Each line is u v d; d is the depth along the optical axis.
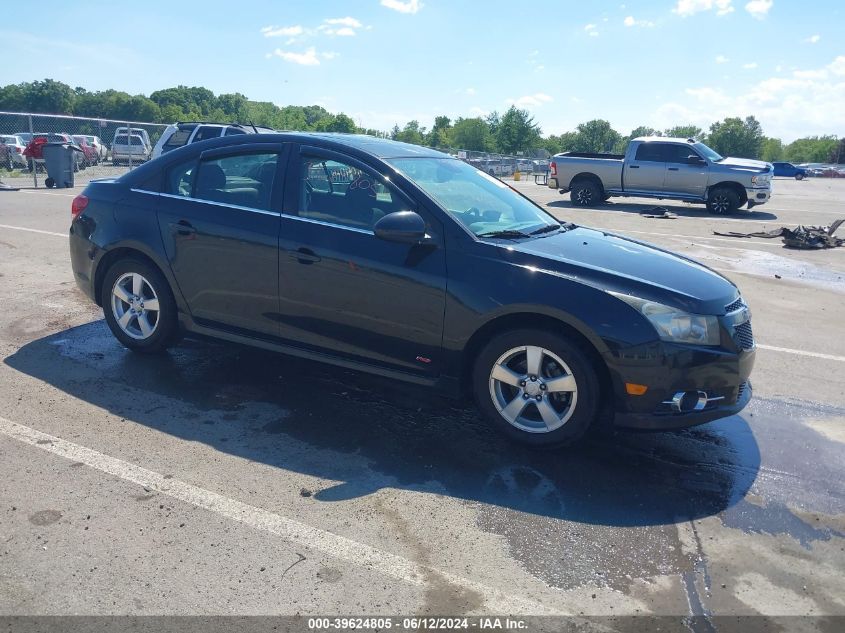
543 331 3.86
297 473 3.72
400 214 3.95
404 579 2.89
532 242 4.25
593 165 18.98
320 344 4.48
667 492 3.70
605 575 2.97
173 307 5.02
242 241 4.57
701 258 10.94
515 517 3.39
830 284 9.13
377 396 4.81
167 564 2.92
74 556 2.94
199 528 3.18
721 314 3.85
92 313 6.40
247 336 4.75
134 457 3.81
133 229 5.01
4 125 22.39
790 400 5.09
